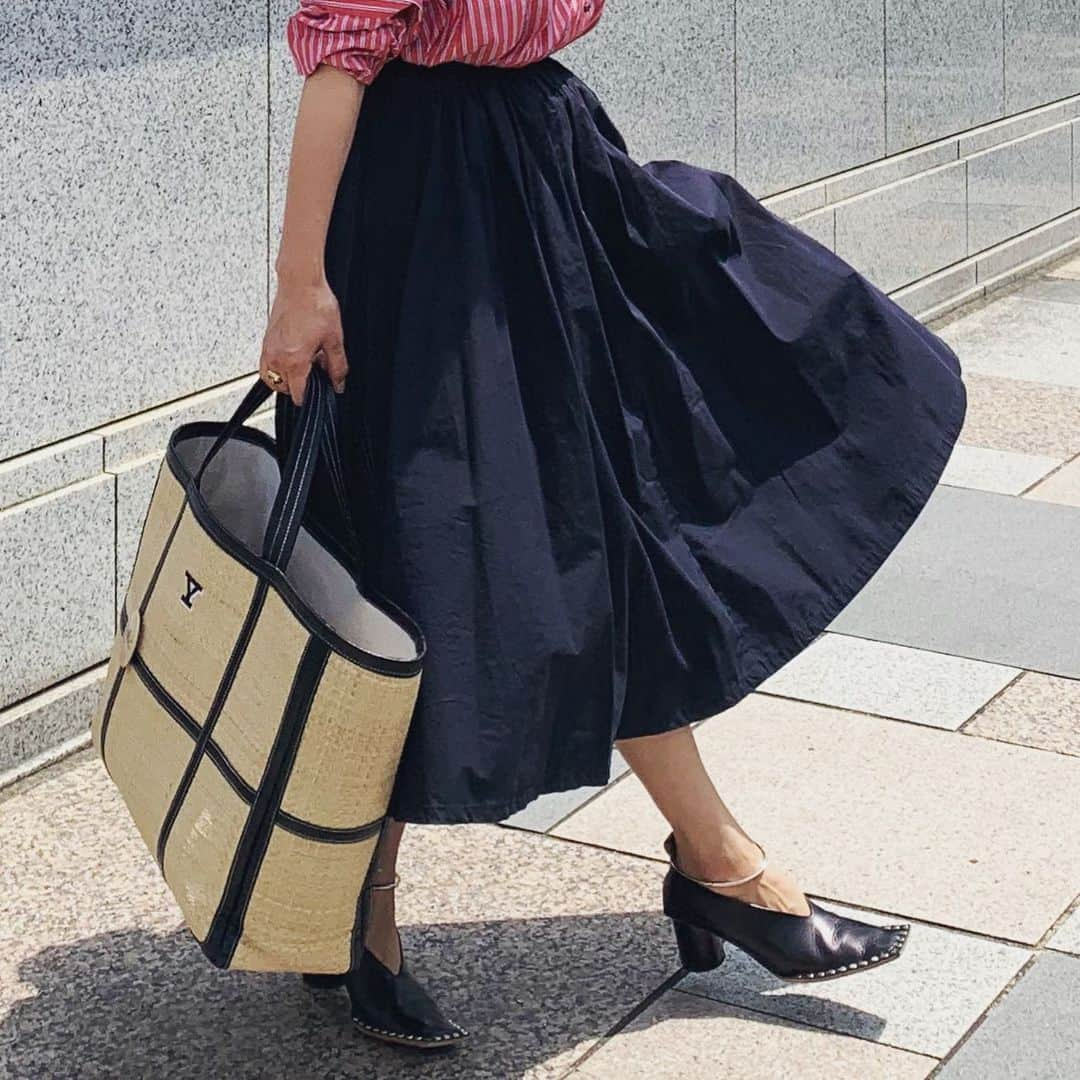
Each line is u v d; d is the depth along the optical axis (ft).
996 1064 9.48
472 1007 9.95
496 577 8.31
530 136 8.55
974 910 10.93
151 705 8.63
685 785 9.61
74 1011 9.96
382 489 8.49
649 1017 9.87
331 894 8.05
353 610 8.48
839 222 22.06
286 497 8.04
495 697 8.29
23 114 12.04
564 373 8.54
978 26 24.84
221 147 13.64
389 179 8.38
